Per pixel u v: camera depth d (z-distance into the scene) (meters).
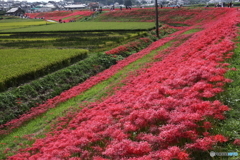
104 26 65.25
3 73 20.58
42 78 21.30
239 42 17.55
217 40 20.31
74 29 60.41
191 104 9.99
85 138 10.09
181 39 35.16
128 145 8.52
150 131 9.38
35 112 17.34
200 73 12.70
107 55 30.08
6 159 11.09
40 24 90.19
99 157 8.48
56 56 27.47
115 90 17.81
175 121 9.05
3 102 16.91
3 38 52.06
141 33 46.00
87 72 25.45
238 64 13.12
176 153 7.24
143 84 15.99
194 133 8.10
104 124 11.27
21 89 18.86
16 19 135.75
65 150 9.62
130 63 26.84
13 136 14.12
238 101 9.42
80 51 30.47
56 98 19.67
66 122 14.05
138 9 95.00
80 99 18.09
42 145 11.46
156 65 21.30
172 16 76.69
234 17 33.19
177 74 14.38
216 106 9.29
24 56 28.00
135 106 11.75
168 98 11.01
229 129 7.96
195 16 69.88
